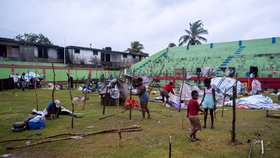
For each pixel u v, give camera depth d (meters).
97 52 40.16
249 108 12.95
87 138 6.47
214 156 5.21
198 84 26.56
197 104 6.28
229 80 19.30
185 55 36.72
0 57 30.58
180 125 8.20
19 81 24.02
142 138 6.50
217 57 32.66
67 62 37.38
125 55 44.56
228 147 5.85
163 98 13.91
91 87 21.73
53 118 9.16
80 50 38.16
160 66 35.91
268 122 8.95
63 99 15.65
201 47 36.44
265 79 23.58
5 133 7.05
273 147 5.90
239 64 29.20
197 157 5.13
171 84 13.84
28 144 5.94
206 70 28.12
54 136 6.64
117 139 6.38
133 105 12.28
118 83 13.38
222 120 9.34
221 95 15.14
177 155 5.23
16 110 11.03
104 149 5.56
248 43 32.16
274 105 13.39
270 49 29.50
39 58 34.75
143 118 9.39
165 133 7.07
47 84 29.88
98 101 14.87
